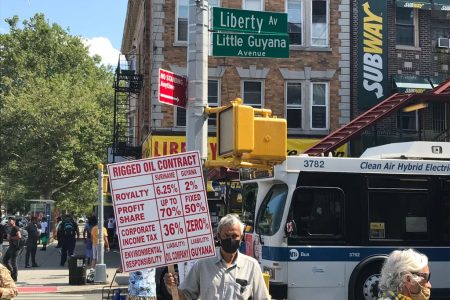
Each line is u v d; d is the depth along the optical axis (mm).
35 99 40312
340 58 23328
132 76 27125
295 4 23469
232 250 4590
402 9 23984
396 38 23828
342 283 10414
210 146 22047
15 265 17266
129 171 5098
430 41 24062
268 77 22969
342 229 10547
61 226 22359
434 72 23875
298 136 22891
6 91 49188
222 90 22688
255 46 8844
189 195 5137
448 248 10984
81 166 41625
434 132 23344
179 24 22750
